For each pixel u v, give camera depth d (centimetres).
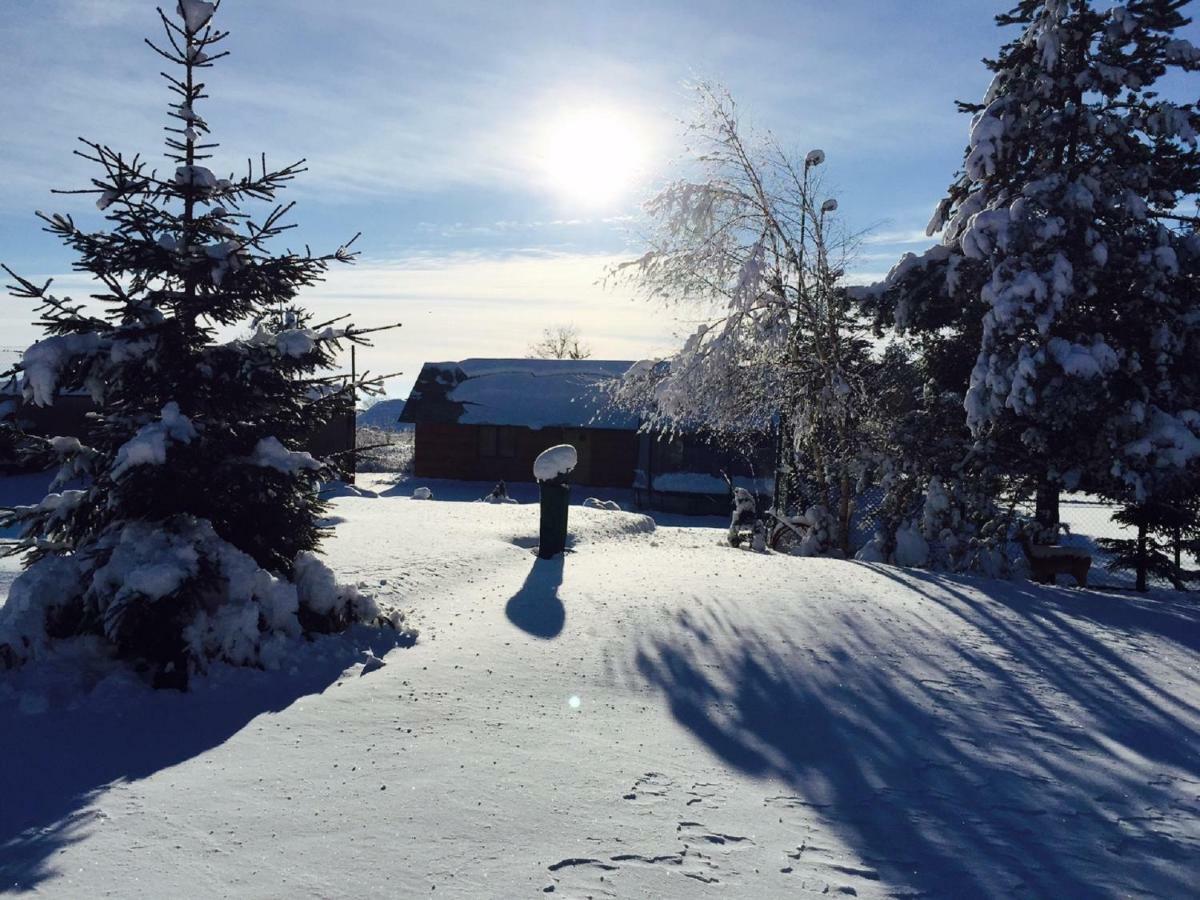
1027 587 1237
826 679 730
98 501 701
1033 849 428
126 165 691
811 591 1109
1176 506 1549
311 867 374
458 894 354
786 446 1848
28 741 520
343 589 793
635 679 713
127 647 670
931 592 1139
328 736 547
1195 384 1456
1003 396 1448
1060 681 748
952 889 383
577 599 1026
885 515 1689
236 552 712
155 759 504
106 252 684
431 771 492
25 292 664
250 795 450
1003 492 1666
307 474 762
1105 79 1499
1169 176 1527
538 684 685
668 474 3061
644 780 497
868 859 411
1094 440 1477
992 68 1664
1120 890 388
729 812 459
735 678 725
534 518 1839
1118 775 535
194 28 723
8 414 690
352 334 773
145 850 386
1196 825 463
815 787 503
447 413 3619
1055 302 1395
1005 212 1455
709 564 1346
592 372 3709
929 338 1773
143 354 703
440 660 738
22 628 635
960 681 738
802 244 1734
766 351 1716
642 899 358
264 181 746
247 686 641
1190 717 657
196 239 738
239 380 728
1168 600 1281
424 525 1631
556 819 435
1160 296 1459
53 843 390
